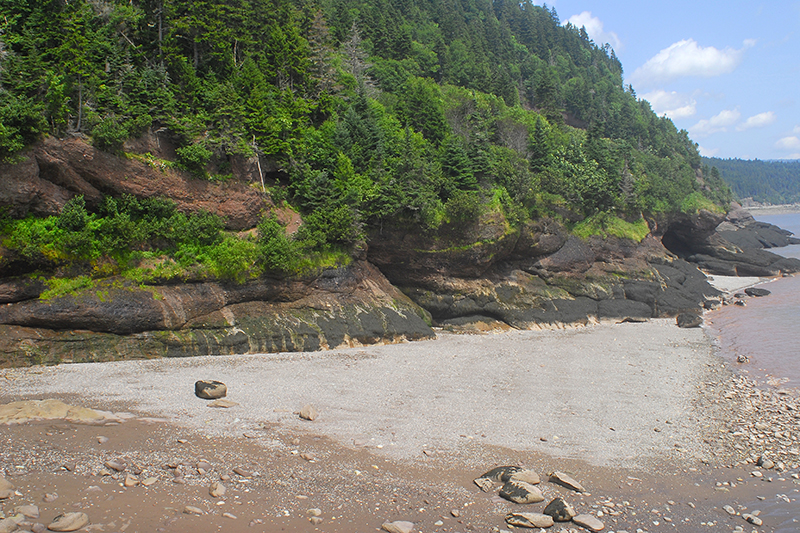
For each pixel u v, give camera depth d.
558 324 49.22
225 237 34.81
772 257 83.69
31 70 28.02
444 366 31.50
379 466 16.09
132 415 18.55
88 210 29.80
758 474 16.84
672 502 14.80
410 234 45.22
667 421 22.31
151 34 38.81
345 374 28.03
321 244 39.09
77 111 29.28
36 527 10.68
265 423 19.08
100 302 27.42
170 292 30.56
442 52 89.75
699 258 87.75
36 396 20.33
